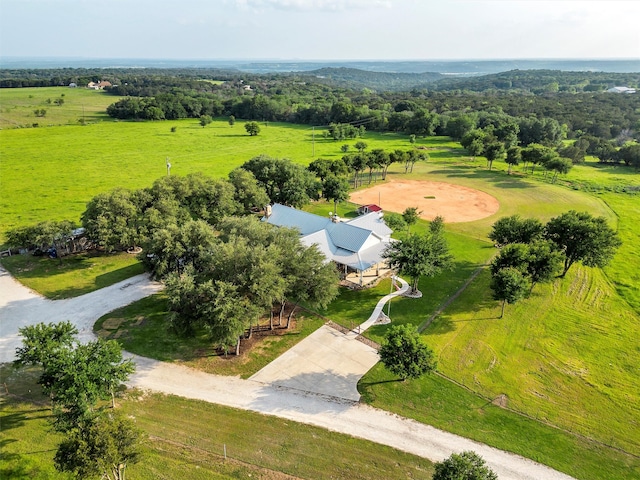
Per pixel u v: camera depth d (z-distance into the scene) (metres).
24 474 32.88
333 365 47.72
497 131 172.38
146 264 60.41
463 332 54.47
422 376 45.28
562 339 53.56
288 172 96.94
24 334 38.78
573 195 113.94
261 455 36.03
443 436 38.72
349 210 100.75
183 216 74.75
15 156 146.12
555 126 174.00
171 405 41.22
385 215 85.25
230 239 53.47
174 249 57.62
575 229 64.06
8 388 42.78
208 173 129.62
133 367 41.78
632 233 88.50
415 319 56.97
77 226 82.88
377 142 191.62
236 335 43.69
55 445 36.00
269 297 46.06
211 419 39.75
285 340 51.84
